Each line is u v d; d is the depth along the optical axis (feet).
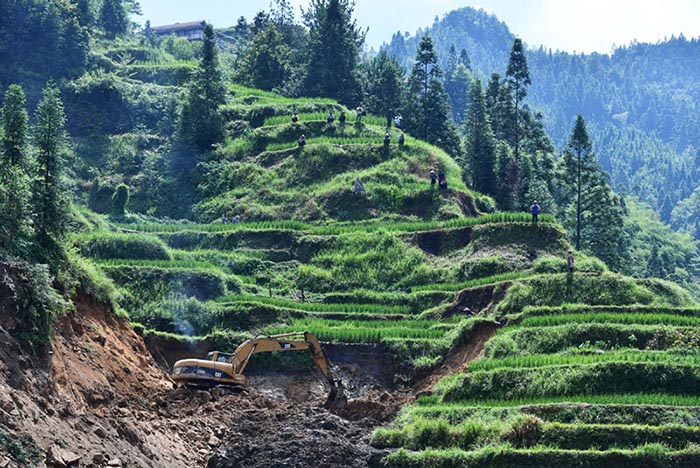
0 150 146.92
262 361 181.27
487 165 299.58
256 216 263.29
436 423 138.21
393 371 178.81
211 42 318.45
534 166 341.82
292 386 176.96
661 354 155.22
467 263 218.79
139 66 371.76
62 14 361.10
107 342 151.84
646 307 180.24
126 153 306.96
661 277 411.95
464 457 129.49
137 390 144.87
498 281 204.74
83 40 360.89
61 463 96.43
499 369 153.58
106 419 114.01
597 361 153.99
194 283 201.98
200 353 181.88
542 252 220.84
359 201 261.44
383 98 362.74
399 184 268.41
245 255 232.73
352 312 202.18
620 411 137.08
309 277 223.51
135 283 197.47
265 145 300.40
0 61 338.54
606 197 289.12
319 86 361.10
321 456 126.93
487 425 137.28
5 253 127.24
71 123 321.32
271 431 135.03
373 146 287.69
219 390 152.05
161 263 206.49
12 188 136.05
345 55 363.56
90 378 132.98
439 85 336.90
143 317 188.14
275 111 322.96
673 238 627.46
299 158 284.61
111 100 334.65
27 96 327.88
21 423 97.50
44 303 123.65
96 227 229.45
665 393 145.07
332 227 246.47
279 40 400.26
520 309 189.57
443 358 179.22
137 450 111.96
